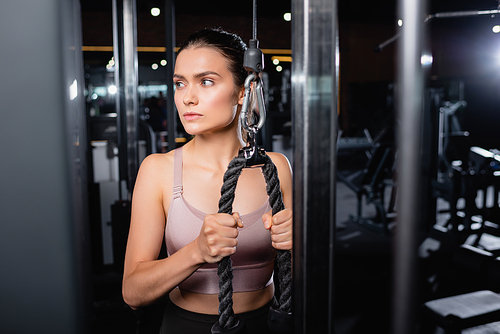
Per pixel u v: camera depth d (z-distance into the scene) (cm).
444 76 973
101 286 273
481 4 564
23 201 75
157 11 632
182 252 73
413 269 42
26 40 73
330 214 49
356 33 998
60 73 75
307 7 45
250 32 901
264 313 91
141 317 208
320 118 47
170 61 218
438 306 144
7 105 73
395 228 42
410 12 39
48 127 75
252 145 66
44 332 77
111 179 332
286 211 71
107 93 882
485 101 930
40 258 76
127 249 87
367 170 437
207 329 85
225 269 68
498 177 421
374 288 273
